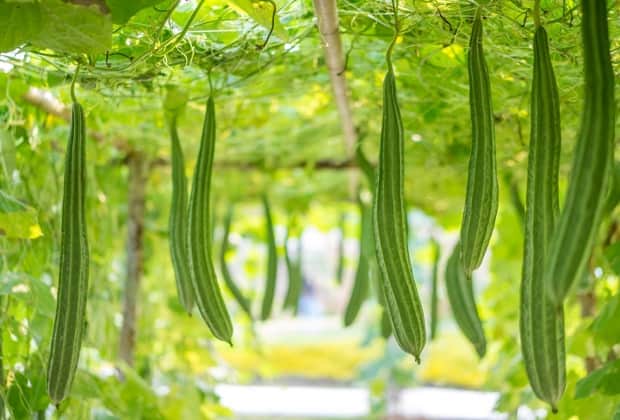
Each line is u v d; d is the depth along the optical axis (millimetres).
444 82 2416
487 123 1752
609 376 2176
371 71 2441
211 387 3803
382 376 6684
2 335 2248
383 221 1779
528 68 2258
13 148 2270
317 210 5355
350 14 2119
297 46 2338
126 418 2490
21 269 2320
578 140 1566
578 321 3256
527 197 1687
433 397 8758
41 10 1788
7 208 2068
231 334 1928
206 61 2205
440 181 3686
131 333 3271
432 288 3342
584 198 1545
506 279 3711
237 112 2766
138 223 3383
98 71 2082
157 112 2750
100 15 1808
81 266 1829
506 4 2010
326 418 7934
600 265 2836
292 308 3850
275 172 3857
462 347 8875
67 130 2645
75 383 2289
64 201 1836
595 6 1578
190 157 3520
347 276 8773
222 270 3580
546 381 1656
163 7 2020
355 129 2906
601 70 1566
